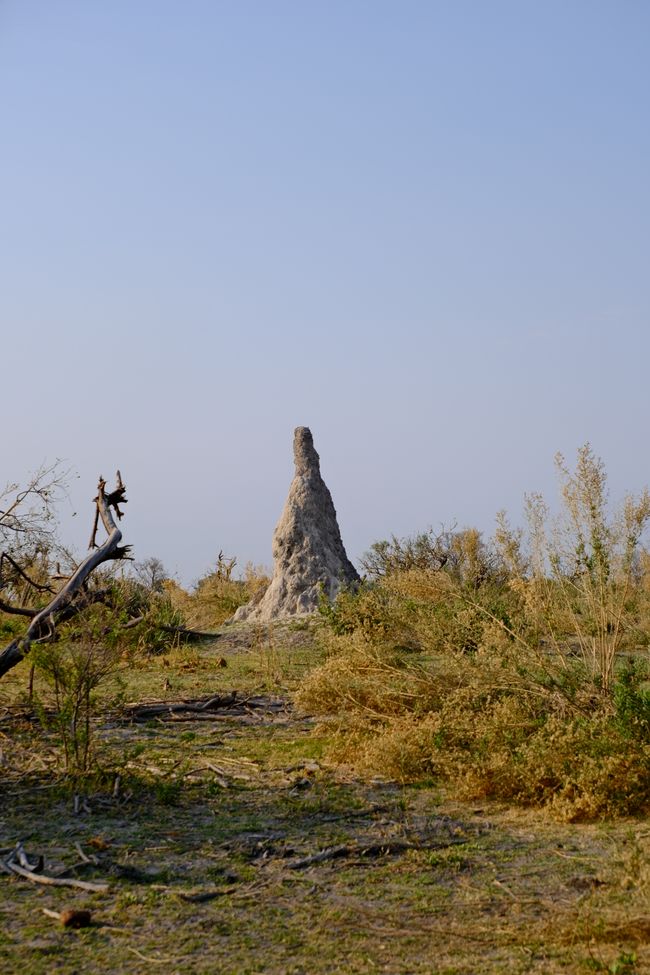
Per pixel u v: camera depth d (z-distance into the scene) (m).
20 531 13.77
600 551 10.03
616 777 7.99
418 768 9.22
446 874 6.45
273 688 15.09
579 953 5.03
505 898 5.95
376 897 6.00
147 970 4.89
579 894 6.00
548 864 6.65
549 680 9.77
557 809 7.82
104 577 11.32
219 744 10.92
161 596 27.06
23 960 4.97
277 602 25.89
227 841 7.12
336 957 5.07
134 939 5.28
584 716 9.34
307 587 25.86
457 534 30.42
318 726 11.34
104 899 5.88
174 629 21.08
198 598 34.16
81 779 8.47
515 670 10.02
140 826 7.50
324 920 5.59
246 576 37.22
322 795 8.53
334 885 6.21
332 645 12.77
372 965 4.96
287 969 4.91
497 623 10.75
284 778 9.21
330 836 7.33
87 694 9.14
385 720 10.85
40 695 12.28
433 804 8.34
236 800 8.40
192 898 5.88
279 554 26.56
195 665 17.92
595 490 10.12
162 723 12.27
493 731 9.08
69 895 5.94
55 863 6.54
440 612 11.71
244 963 4.98
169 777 9.05
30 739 10.49
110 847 6.88
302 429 28.16
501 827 7.63
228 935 5.36
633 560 10.37
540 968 4.88
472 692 9.98
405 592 12.60
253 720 12.49
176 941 5.25
